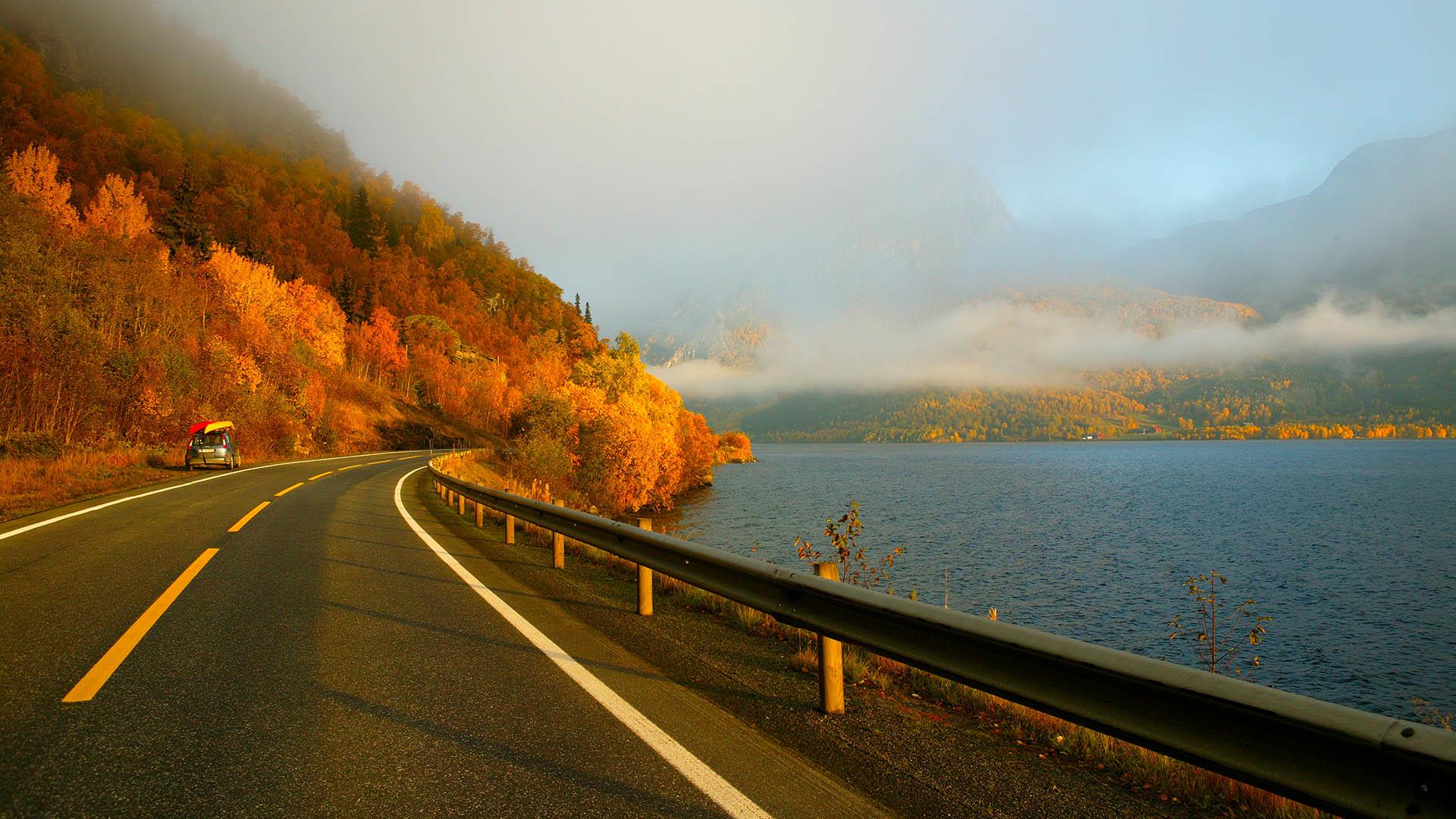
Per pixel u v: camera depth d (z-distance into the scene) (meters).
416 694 4.30
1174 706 2.64
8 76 129.62
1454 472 106.06
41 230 34.69
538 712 4.04
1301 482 90.88
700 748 3.58
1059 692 3.05
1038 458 184.00
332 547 10.13
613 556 9.86
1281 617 24.20
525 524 13.66
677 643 5.64
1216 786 3.38
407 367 103.00
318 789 3.06
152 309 43.88
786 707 4.27
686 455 70.06
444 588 7.61
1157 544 39.97
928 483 88.81
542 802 2.97
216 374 45.62
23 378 30.45
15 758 3.30
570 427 46.19
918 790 3.20
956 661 3.49
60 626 5.64
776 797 3.07
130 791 3.01
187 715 3.88
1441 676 18.36
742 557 5.09
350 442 67.56
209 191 137.12
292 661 4.89
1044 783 3.34
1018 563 33.03
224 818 2.79
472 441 93.94
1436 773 1.93
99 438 33.94
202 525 12.04
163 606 6.36
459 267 199.25
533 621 6.23
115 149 125.81
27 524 11.88
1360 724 2.08
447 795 3.03
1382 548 39.00
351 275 139.25
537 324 198.88
